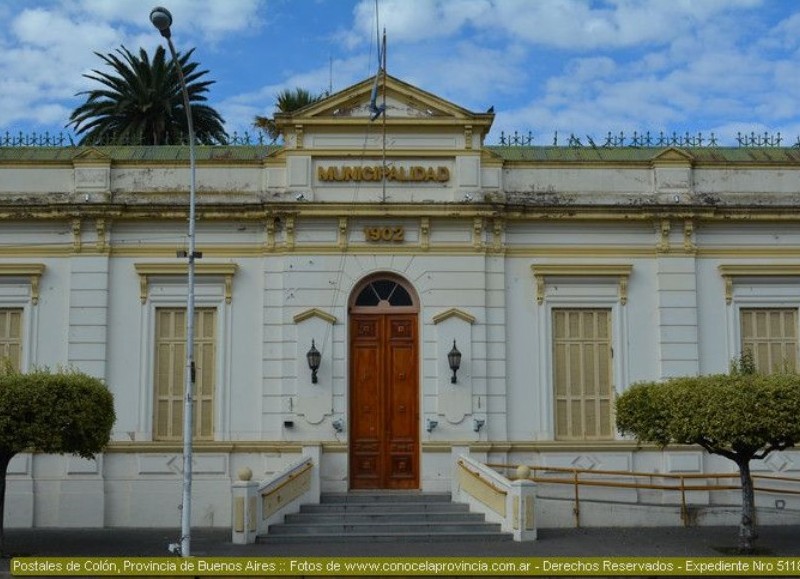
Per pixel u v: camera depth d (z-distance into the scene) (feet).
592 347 79.10
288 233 77.97
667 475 75.15
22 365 77.51
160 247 78.79
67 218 78.33
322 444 75.25
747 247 80.43
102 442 62.03
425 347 77.25
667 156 80.59
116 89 142.20
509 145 90.84
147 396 77.41
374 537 66.13
